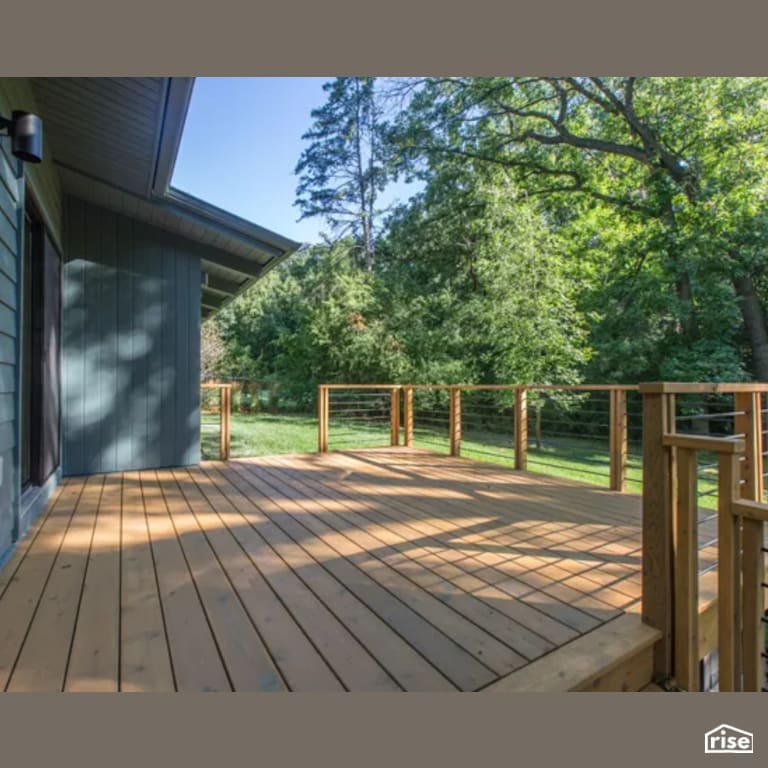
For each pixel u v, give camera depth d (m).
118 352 4.70
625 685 1.65
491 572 2.35
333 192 15.82
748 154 8.63
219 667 1.57
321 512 3.41
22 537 2.86
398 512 3.40
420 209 12.88
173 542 2.79
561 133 10.60
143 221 4.82
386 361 12.01
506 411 10.41
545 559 2.51
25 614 1.93
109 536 2.90
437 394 11.37
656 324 9.97
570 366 9.59
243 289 7.11
